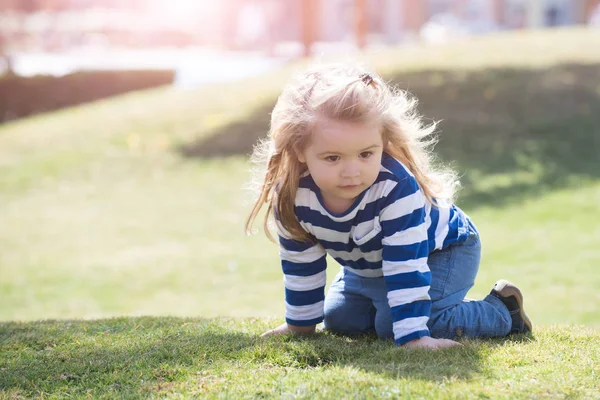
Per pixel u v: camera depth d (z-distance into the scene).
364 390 2.20
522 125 11.24
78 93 17.72
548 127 11.14
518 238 8.09
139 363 2.60
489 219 8.73
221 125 12.42
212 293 7.07
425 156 2.93
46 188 10.88
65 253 8.44
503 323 2.91
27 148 12.57
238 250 8.41
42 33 42.41
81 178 11.16
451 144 10.86
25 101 17.38
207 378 2.42
